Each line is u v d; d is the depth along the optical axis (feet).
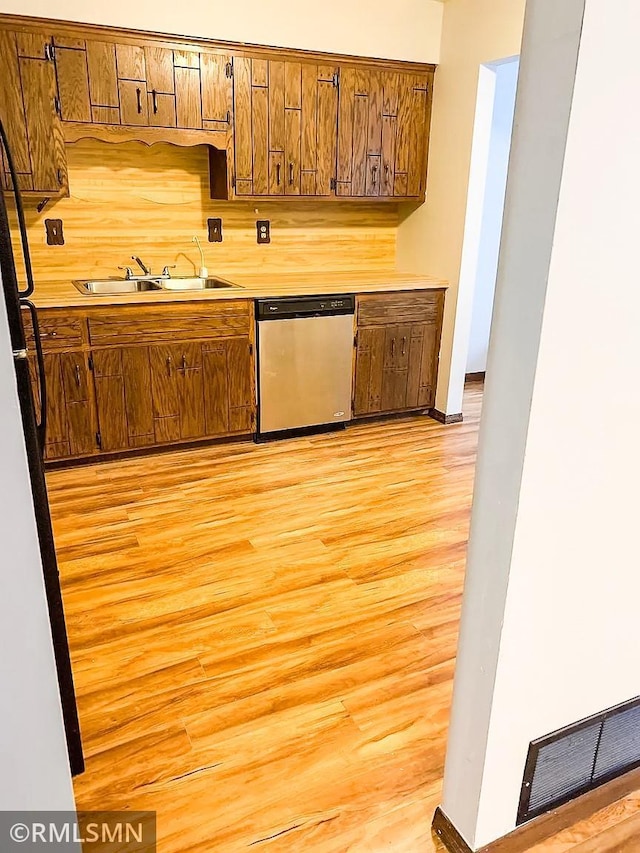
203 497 10.41
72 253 12.09
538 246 3.38
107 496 10.37
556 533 4.09
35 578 2.95
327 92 12.31
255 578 8.24
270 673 6.63
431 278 13.88
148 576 8.23
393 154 13.38
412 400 14.34
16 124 10.20
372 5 12.18
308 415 13.10
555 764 4.88
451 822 4.91
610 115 3.20
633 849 4.96
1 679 3.01
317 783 5.41
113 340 10.95
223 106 11.51
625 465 4.19
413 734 5.93
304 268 14.34
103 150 11.82
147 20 10.55
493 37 11.62
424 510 10.13
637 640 4.91
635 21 3.10
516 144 3.40
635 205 3.48
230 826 5.03
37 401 10.69
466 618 4.43
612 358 3.80
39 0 9.81
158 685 6.44
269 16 11.40
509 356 3.69
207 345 11.74
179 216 12.76
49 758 3.26
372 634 7.25
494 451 3.94
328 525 9.61
